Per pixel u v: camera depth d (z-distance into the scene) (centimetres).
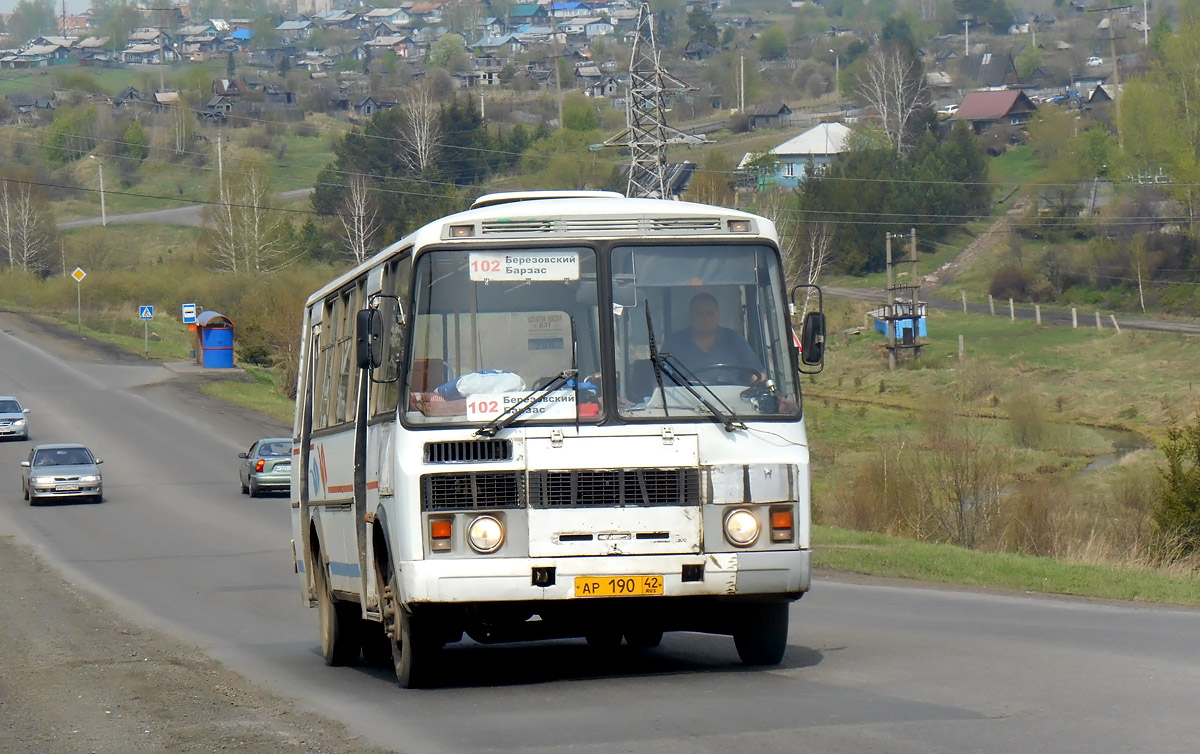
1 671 2539
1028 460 9456
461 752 1548
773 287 1986
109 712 2023
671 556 1884
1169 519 4834
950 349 15650
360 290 2298
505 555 1869
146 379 12438
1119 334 15362
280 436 9669
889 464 5741
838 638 2505
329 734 1734
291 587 4112
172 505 6881
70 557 5134
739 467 1911
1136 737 1492
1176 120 18775
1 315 16850
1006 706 1705
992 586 3600
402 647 2045
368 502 2122
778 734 1548
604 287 1939
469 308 1925
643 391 1919
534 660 2398
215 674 2431
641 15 9869
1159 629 2548
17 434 9506
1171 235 17938
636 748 1512
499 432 1886
